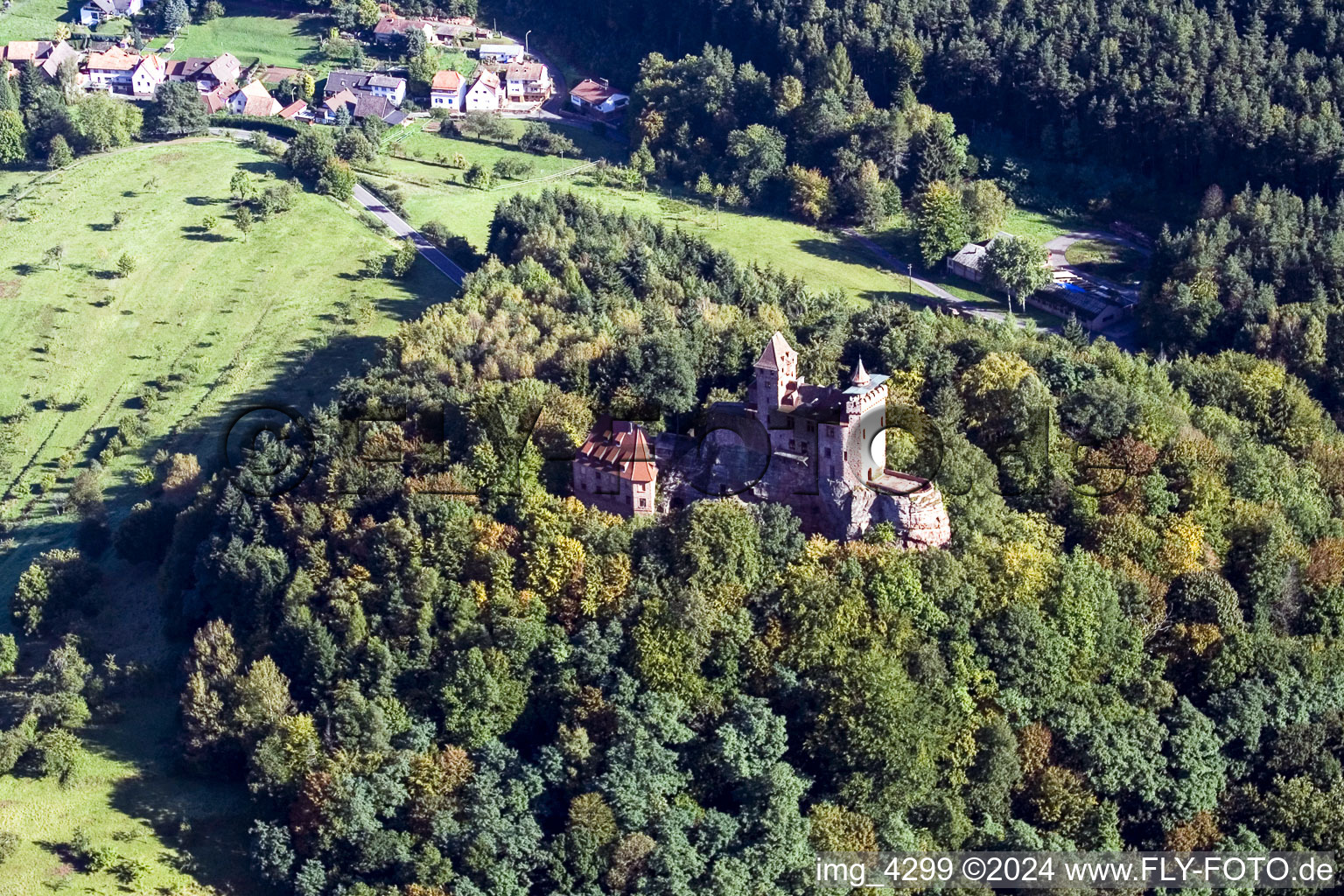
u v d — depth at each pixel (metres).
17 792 171.38
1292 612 177.75
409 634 169.75
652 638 162.38
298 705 170.38
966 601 164.75
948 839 157.50
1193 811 161.75
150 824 167.00
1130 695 167.38
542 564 168.75
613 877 152.38
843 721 157.88
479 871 154.12
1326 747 168.62
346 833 157.38
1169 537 176.38
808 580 164.25
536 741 165.25
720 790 160.00
